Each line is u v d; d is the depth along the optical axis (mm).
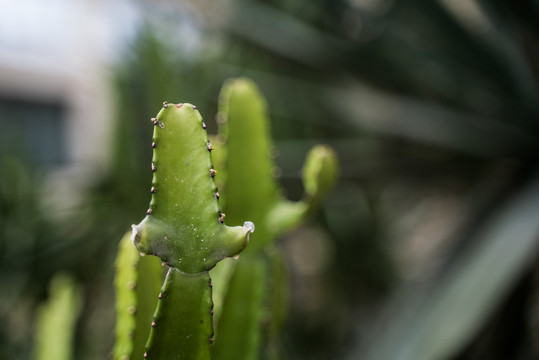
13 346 1729
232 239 489
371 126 2047
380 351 1346
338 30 2006
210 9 2045
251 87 675
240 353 664
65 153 3924
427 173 2121
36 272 1955
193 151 491
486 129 1854
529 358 1588
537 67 1832
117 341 573
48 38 3832
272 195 688
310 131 2090
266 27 2008
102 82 2383
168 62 1944
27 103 3824
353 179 2117
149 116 1923
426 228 2516
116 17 2223
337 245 2146
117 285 581
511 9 1636
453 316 1286
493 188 1783
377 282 2158
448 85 1931
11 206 1973
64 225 2090
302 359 2084
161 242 486
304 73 2117
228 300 662
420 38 1921
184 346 495
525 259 1336
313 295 2391
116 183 2066
